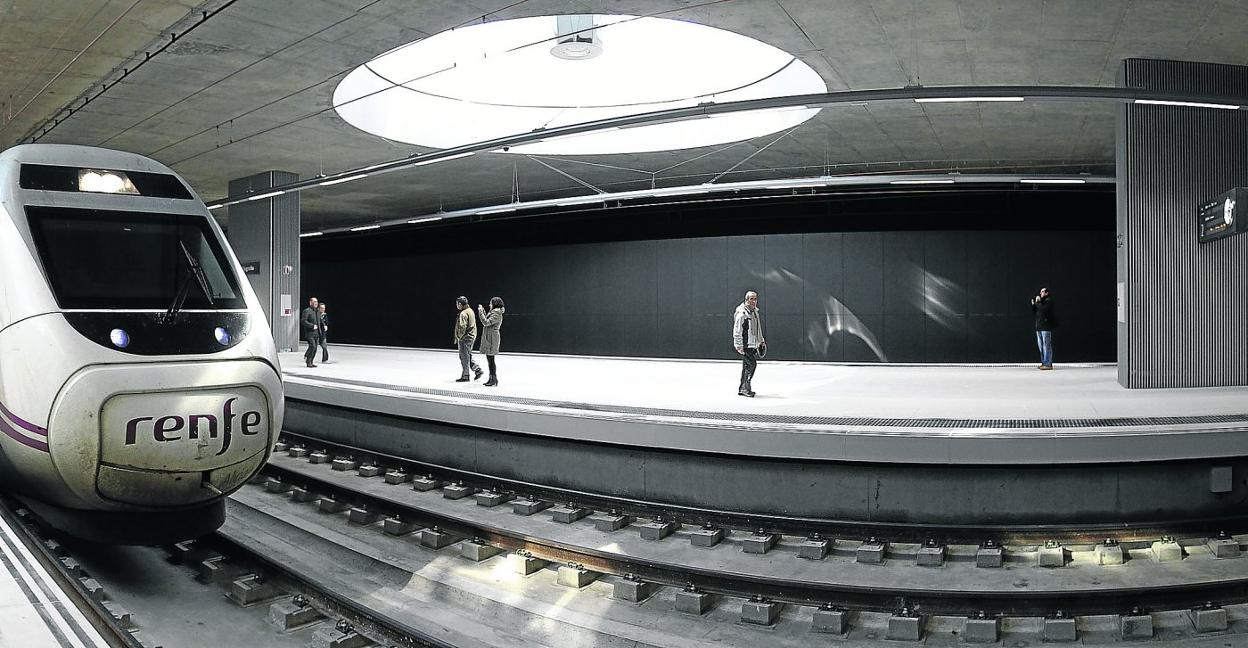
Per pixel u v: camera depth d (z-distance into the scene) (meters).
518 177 20.86
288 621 6.12
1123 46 10.97
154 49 10.99
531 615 6.38
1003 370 17.28
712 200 20.53
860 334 19.38
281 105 13.88
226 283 6.79
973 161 18.30
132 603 6.57
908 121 14.41
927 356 19.03
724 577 6.61
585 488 9.89
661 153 17.36
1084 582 6.74
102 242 6.41
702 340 20.88
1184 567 7.05
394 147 17.34
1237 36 10.53
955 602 6.12
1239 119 12.11
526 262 24.27
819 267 19.69
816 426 8.74
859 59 11.45
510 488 9.87
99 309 6.02
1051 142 16.20
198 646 5.84
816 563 7.36
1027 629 6.06
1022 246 18.86
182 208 7.02
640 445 9.34
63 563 6.43
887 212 19.23
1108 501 8.06
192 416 5.93
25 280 5.98
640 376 15.89
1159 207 12.06
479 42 15.18
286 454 12.69
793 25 10.15
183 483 6.00
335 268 33.03
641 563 6.96
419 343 28.12
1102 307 18.88
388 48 11.09
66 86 12.73
